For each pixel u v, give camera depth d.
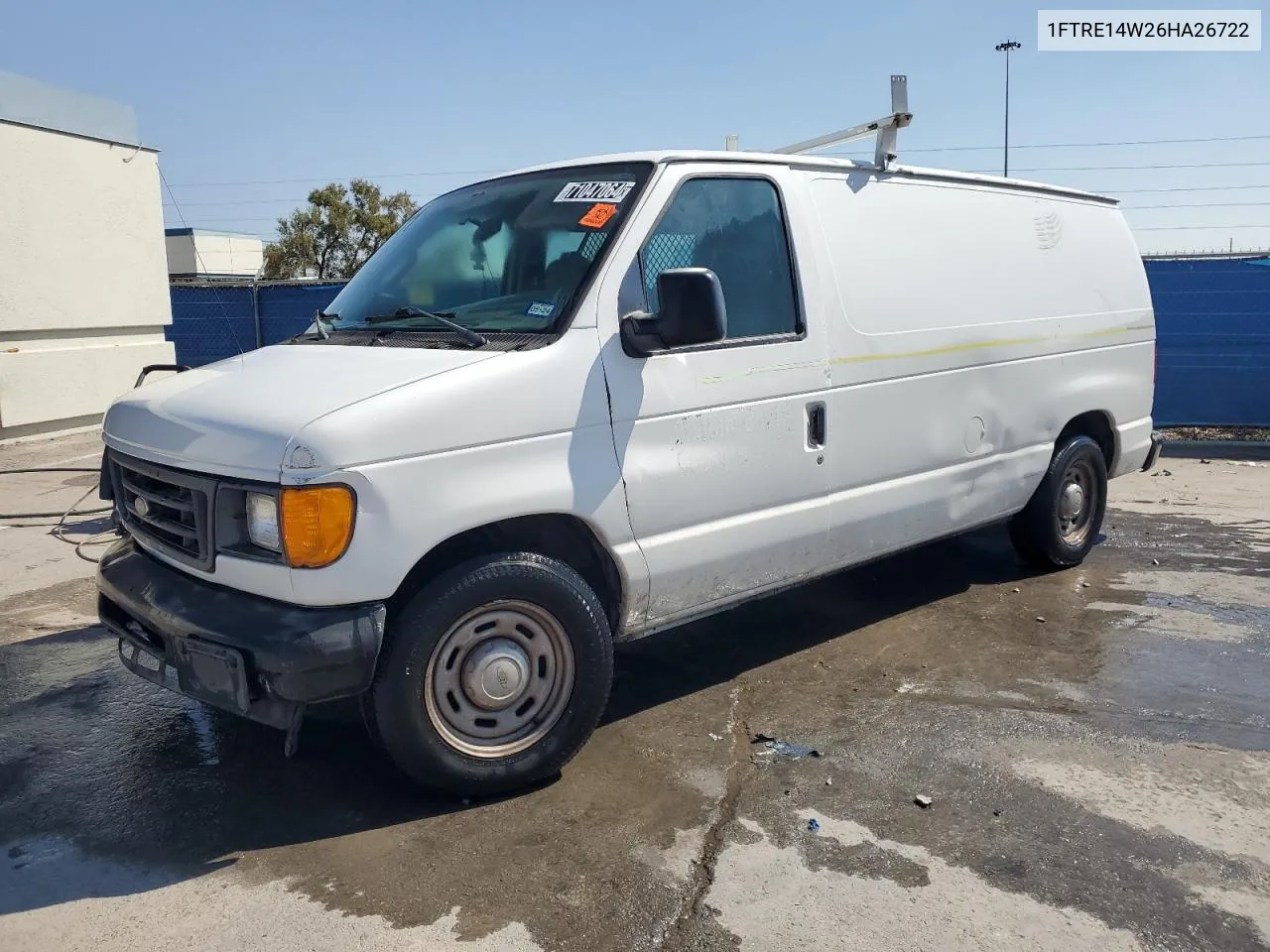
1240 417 11.16
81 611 5.55
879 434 4.56
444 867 3.11
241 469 3.08
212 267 34.41
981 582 6.04
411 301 4.04
